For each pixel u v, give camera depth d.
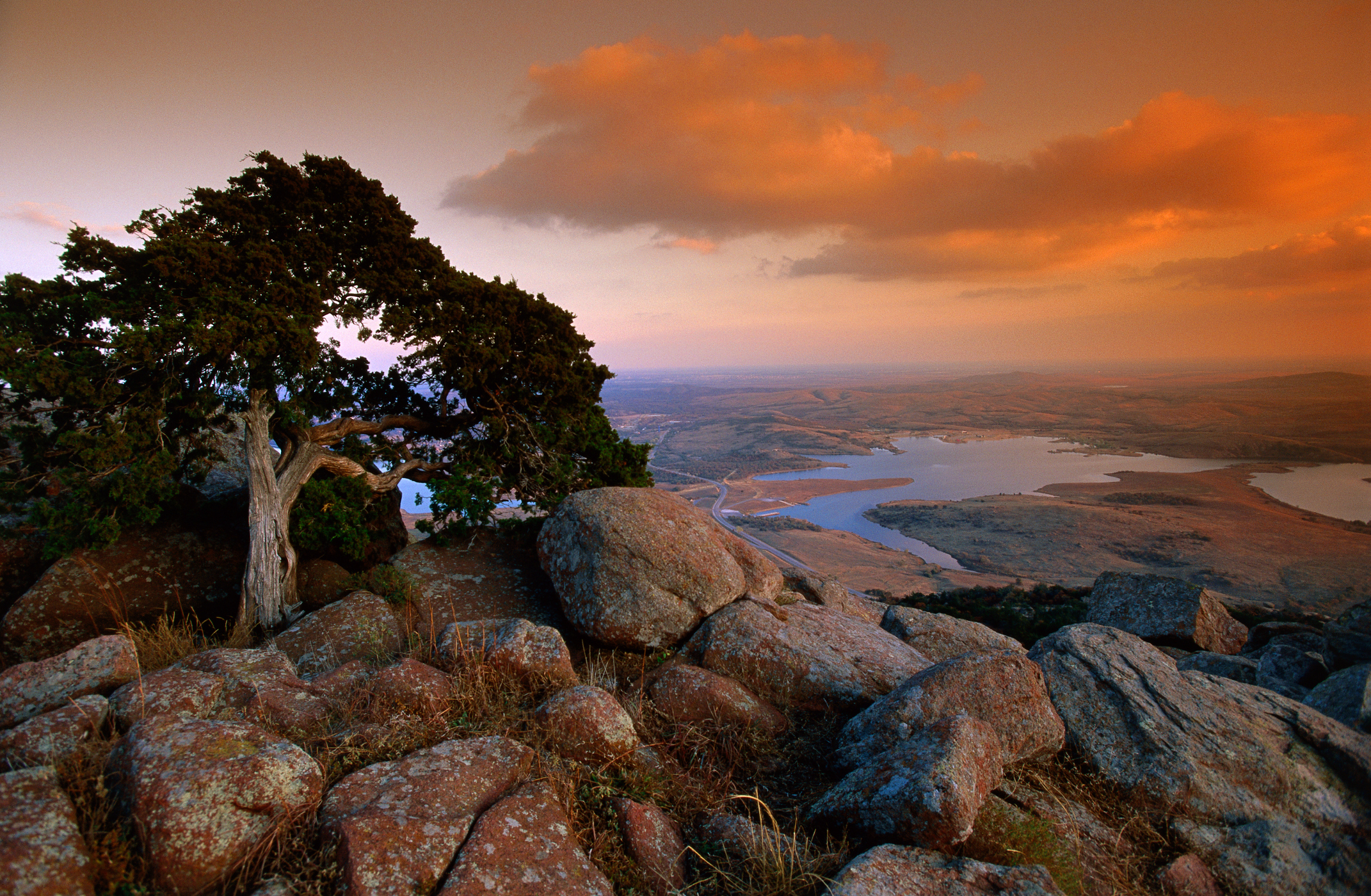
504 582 9.84
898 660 7.51
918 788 4.12
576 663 7.62
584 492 9.29
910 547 152.25
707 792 4.97
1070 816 4.68
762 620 7.55
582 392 12.84
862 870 3.70
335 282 10.43
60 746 3.97
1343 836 4.43
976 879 3.71
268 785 3.62
